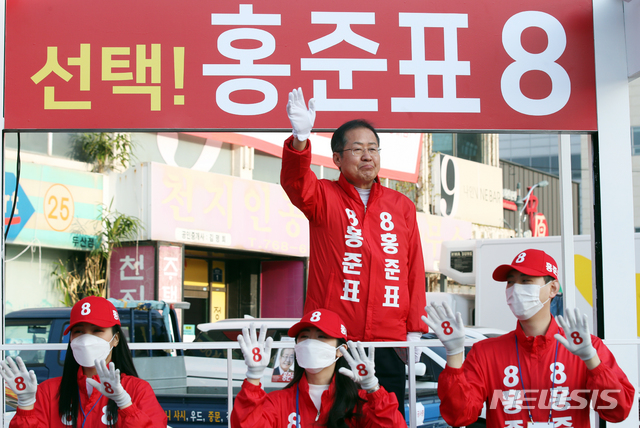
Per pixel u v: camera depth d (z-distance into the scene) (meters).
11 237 9.22
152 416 2.96
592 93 3.99
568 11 4.02
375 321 3.35
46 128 3.81
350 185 3.47
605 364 2.94
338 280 3.38
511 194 20.03
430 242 15.30
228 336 6.68
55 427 3.03
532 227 20.52
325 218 3.44
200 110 3.86
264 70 3.89
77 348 2.97
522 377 2.99
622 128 3.99
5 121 3.81
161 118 3.84
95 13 3.87
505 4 4.00
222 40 3.89
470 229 16.86
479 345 3.10
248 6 3.90
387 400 2.77
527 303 2.96
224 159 12.60
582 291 8.29
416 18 3.96
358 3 3.94
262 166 13.40
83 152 10.63
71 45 3.85
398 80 3.93
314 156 13.06
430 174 16.33
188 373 6.41
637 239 7.97
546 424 2.96
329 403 2.91
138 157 11.20
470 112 3.94
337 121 3.89
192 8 3.89
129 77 3.85
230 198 11.54
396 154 14.59
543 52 3.99
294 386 3.01
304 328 2.93
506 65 3.97
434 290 15.23
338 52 3.92
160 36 3.87
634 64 3.94
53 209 9.77
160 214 10.45
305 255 12.97
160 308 7.16
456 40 3.96
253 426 2.74
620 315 3.87
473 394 2.91
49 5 3.86
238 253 12.49
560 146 5.39
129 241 10.45
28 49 3.85
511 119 3.95
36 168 9.63
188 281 12.61
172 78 3.86
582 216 23.33
